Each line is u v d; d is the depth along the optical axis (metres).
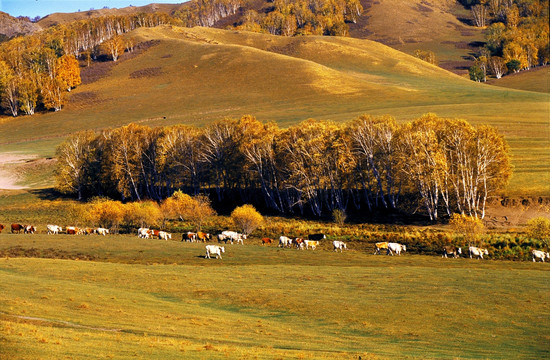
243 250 62.91
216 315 33.53
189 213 90.62
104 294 36.56
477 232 68.94
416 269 48.09
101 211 85.00
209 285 41.38
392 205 98.38
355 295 38.12
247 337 28.38
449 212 88.88
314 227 86.12
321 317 33.56
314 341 28.38
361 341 28.88
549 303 35.34
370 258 58.88
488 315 33.31
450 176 89.94
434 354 26.39
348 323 32.38
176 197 96.81
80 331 26.66
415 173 89.88
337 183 104.44
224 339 27.50
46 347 22.45
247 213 80.38
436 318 32.94
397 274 45.22
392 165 99.00
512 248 64.19
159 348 24.16
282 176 105.81
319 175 100.81
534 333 30.19
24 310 29.91
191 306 35.75
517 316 33.03
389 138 101.00
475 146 91.50
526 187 93.25
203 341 26.78
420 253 65.44
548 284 40.22
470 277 43.25
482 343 28.72
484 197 88.00
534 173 98.62
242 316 33.78
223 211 105.81
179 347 24.59
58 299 33.59
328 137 103.56
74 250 60.09
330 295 38.19
